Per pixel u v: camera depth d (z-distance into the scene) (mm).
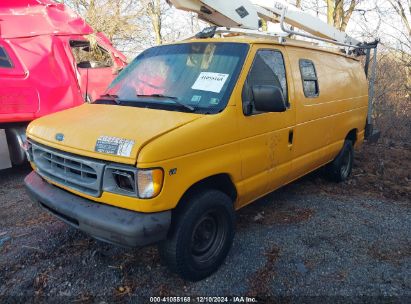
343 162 6059
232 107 3420
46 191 3393
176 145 2908
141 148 2764
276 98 3398
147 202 2781
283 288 3309
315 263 3695
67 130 3258
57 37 6926
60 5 7297
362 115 6383
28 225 4426
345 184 6086
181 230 3064
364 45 7203
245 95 3594
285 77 4238
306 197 5457
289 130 4242
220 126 3283
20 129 6293
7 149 6023
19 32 6461
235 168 3488
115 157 2820
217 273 3490
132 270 3508
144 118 3230
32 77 6309
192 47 4062
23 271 3486
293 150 4398
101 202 2986
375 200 5418
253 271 3533
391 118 10383
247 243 4031
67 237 4090
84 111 3727
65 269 3523
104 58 7906
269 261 3701
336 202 5293
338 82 5453
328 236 4246
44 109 6441
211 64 3770
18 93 6094
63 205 3125
